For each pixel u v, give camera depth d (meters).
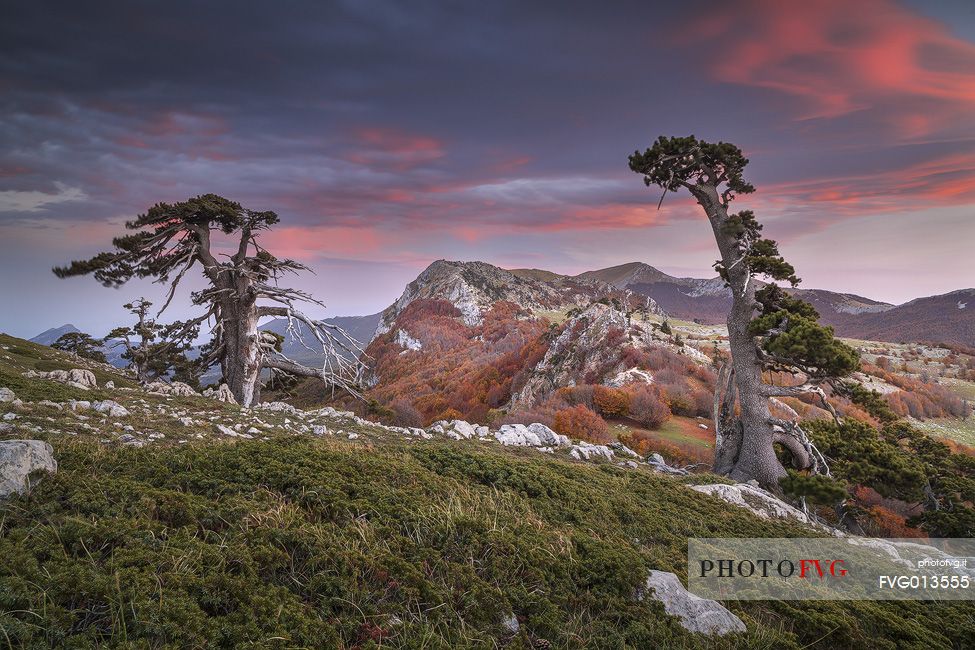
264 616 4.60
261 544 5.86
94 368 36.50
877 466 24.45
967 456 28.23
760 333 25.89
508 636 5.55
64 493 6.23
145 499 6.22
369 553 6.18
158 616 4.12
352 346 39.62
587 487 13.20
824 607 7.91
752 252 27.53
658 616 6.43
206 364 39.69
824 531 17.19
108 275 30.52
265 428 16.75
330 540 6.31
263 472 8.13
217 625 4.32
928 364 113.12
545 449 22.36
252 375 35.06
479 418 80.38
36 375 20.73
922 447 29.19
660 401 49.25
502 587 6.30
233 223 34.59
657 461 24.42
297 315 36.59
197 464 8.20
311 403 55.00
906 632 7.71
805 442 25.75
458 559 6.70
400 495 8.36
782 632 6.93
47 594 4.12
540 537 7.99
